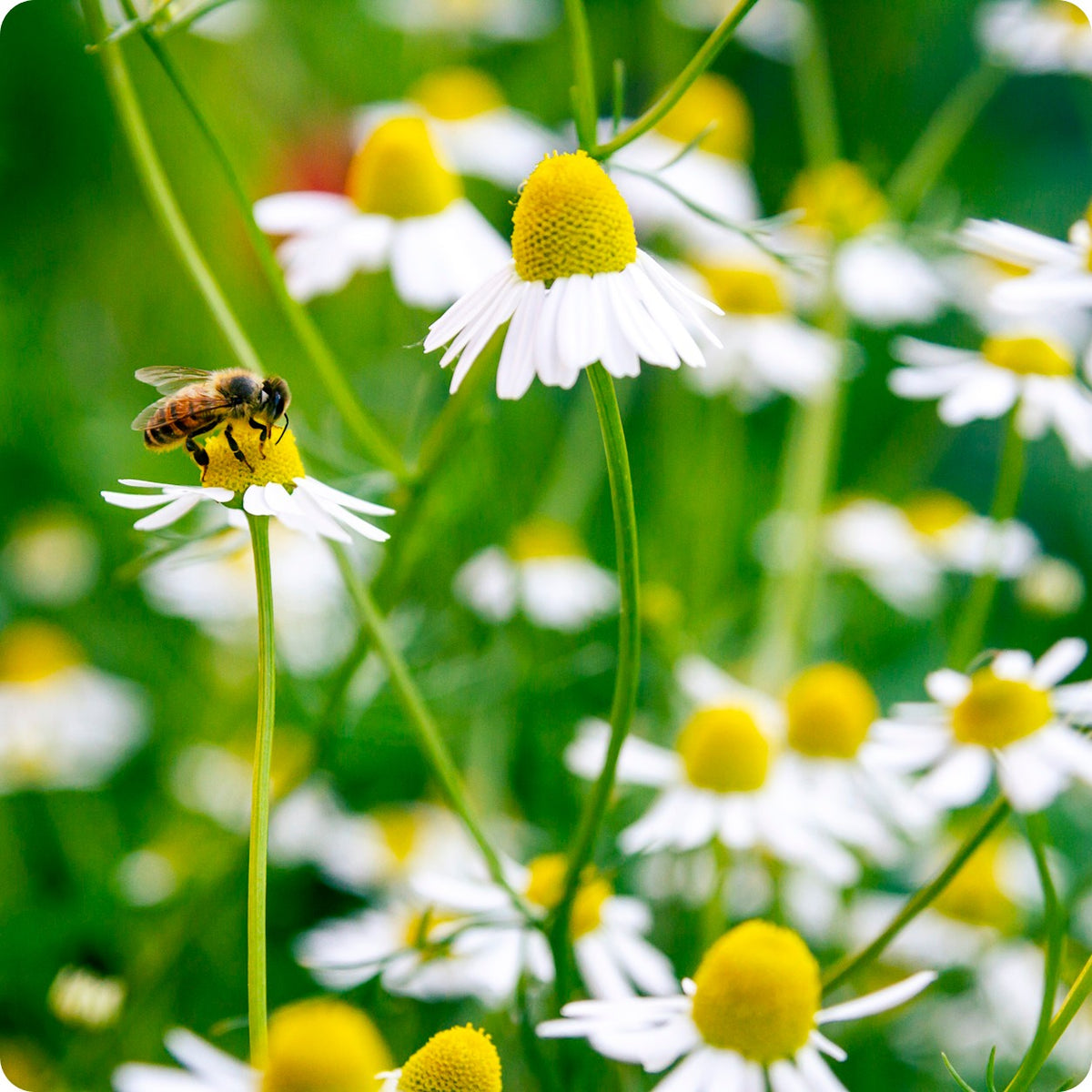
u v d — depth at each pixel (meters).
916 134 1.04
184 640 0.82
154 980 0.56
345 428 0.76
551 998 0.52
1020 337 0.57
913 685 0.74
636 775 0.56
